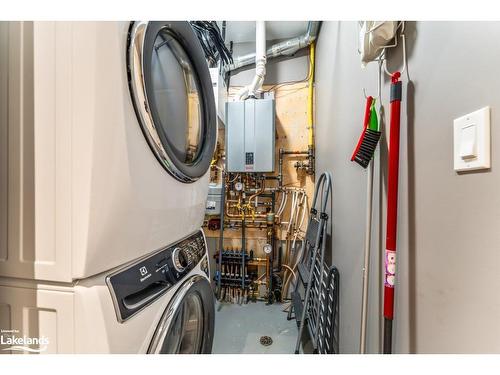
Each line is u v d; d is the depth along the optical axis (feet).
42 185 1.48
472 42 1.46
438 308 1.73
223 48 5.90
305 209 7.47
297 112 7.64
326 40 5.89
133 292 1.73
